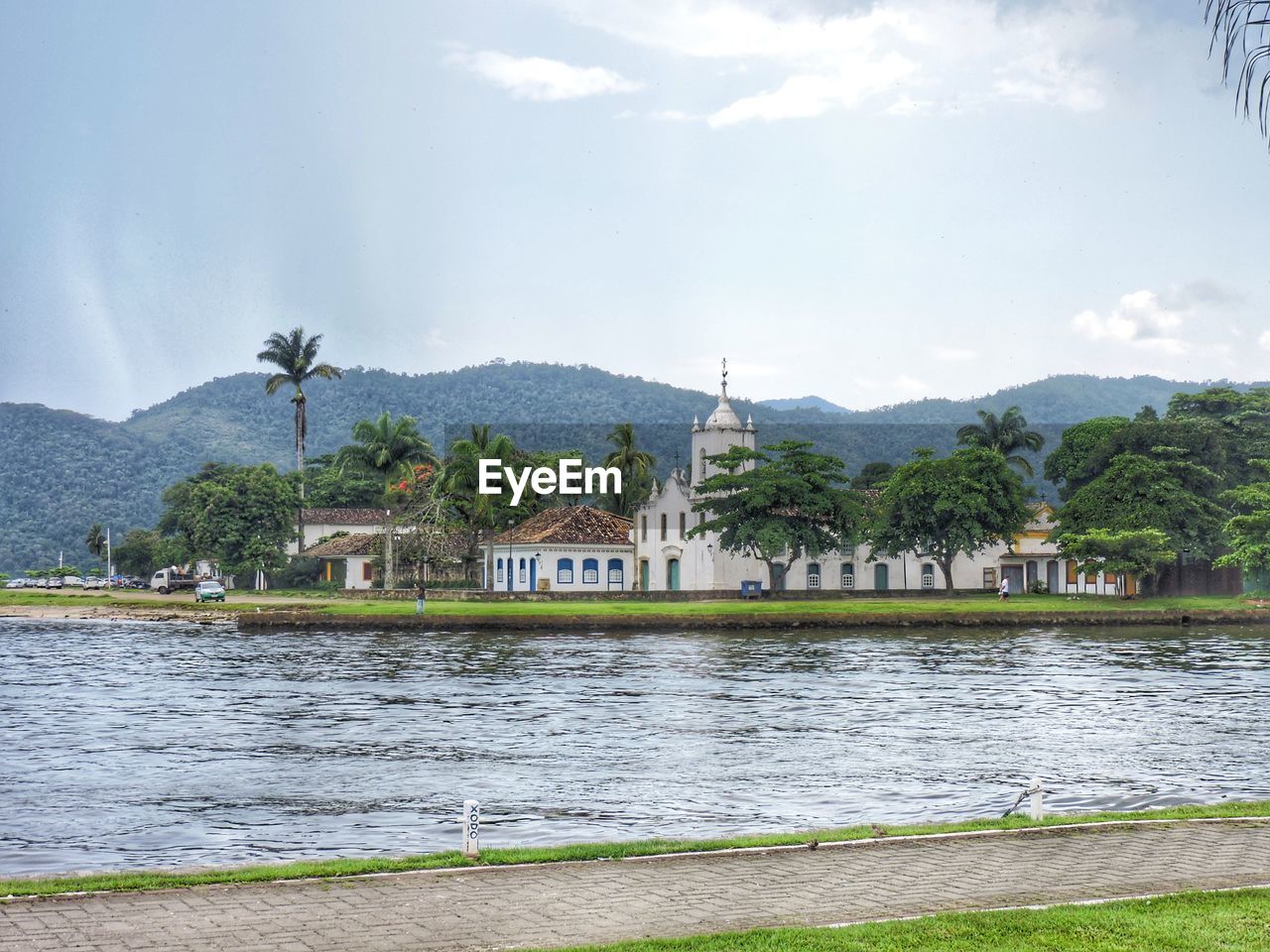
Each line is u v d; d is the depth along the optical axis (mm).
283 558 143375
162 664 59062
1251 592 105000
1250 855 17953
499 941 13594
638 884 16234
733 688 48656
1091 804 26078
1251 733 36719
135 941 13562
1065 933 13539
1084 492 110625
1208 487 110375
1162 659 62219
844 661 60906
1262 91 13664
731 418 126125
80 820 24766
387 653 65938
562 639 76625
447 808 25828
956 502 106438
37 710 42312
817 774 29859
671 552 115500
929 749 33688
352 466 127625
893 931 13688
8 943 13477
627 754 32875
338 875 16734
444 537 122188
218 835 23438
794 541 103750
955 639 77062
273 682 50906
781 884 16234
